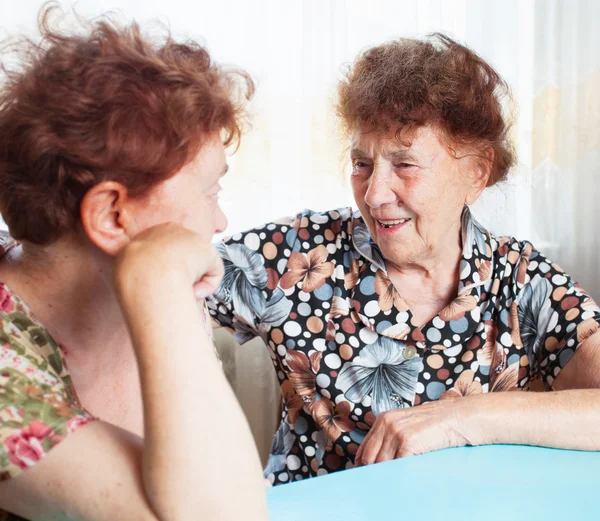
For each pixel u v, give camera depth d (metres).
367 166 1.19
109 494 0.58
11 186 0.67
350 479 0.88
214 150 0.70
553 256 2.53
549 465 0.93
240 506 0.59
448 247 1.24
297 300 1.28
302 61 2.18
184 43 0.75
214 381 0.60
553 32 2.44
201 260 0.65
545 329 1.25
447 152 1.13
